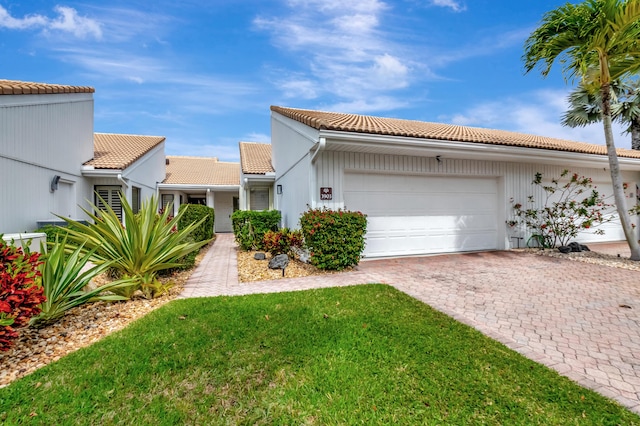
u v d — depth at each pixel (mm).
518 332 3826
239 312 4340
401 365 2979
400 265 7969
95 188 12320
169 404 2463
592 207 11000
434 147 7844
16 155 8047
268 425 2262
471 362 3035
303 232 7742
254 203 15719
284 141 11953
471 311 4539
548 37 7664
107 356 3148
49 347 3477
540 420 2271
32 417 2307
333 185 8102
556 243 11102
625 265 7633
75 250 4707
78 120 11312
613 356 3250
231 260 9219
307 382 2729
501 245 10258
